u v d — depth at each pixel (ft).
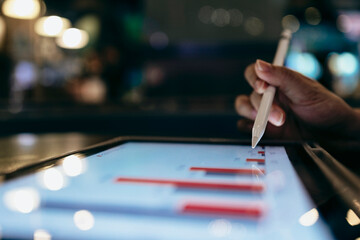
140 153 1.62
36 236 0.65
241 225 0.72
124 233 0.67
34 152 2.15
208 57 10.62
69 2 12.25
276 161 1.41
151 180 1.11
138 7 12.84
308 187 1.01
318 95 2.19
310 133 2.46
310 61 11.99
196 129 3.78
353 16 11.52
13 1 8.32
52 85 11.62
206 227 0.70
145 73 10.97
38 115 3.84
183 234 0.66
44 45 11.58
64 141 2.69
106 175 1.19
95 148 1.71
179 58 10.71
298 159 1.44
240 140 1.88
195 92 10.96
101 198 0.91
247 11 10.21
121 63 12.97
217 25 10.33
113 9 12.61
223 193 0.96
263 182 1.07
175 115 3.81
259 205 0.85
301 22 11.02
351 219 0.77
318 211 0.81
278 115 1.89
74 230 0.68
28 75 10.87
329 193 0.93
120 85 12.87
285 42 2.40
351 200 0.87
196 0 10.19
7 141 2.70
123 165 1.36
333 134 2.42
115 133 3.88
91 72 12.25
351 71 12.46
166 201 0.88
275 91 2.12
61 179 1.13
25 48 10.81
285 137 2.45
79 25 12.44
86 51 12.41
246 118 2.48
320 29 11.41
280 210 0.81
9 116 3.74
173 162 1.42
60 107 4.77
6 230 0.68
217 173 1.21
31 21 10.75
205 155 1.55
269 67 2.09
